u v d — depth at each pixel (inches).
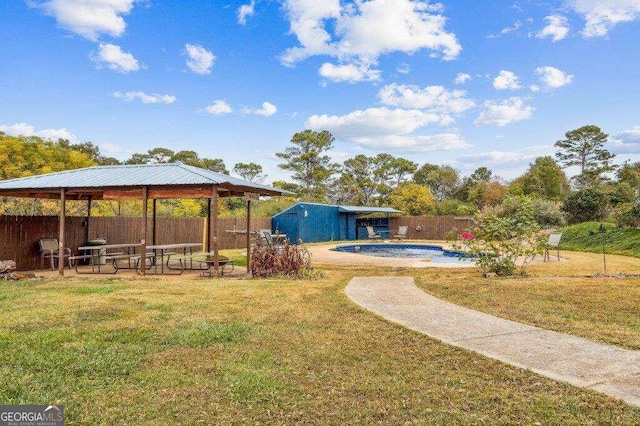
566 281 333.7
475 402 123.5
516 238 393.1
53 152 694.5
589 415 114.3
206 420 112.4
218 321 215.3
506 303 260.8
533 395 127.9
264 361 157.8
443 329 203.8
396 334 194.5
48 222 486.6
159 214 935.0
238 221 846.5
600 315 227.5
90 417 113.3
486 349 172.6
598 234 700.7
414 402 123.6
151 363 155.3
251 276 410.0
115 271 437.4
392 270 450.3
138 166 471.2
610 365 152.9
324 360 159.6
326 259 583.2
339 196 1865.2
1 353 160.7
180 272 438.3
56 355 159.6
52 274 420.2
